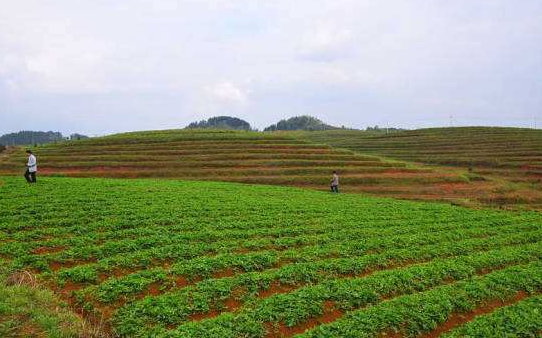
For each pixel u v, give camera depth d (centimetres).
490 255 2642
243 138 10206
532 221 4125
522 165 9575
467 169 9619
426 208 4506
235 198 4078
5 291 1576
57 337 1321
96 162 7794
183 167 7812
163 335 1430
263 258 2238
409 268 2275
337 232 2959
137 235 2514
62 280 1817
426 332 1684
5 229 2478
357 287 1939
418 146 13125
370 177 7381
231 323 1529
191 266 2019
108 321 1542
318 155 8906
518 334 1681
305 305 1723
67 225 2655
